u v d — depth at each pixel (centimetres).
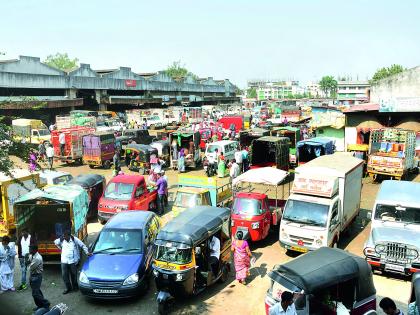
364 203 2094
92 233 1709
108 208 1748
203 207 1341
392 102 2972
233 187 1762
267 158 2867
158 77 7781
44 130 3959
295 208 1444
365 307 940
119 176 1906
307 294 855
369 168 2514
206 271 1162
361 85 16262
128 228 1263
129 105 7475
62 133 3159
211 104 10038
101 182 1991
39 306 1066
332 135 3509
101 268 1130
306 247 1373
